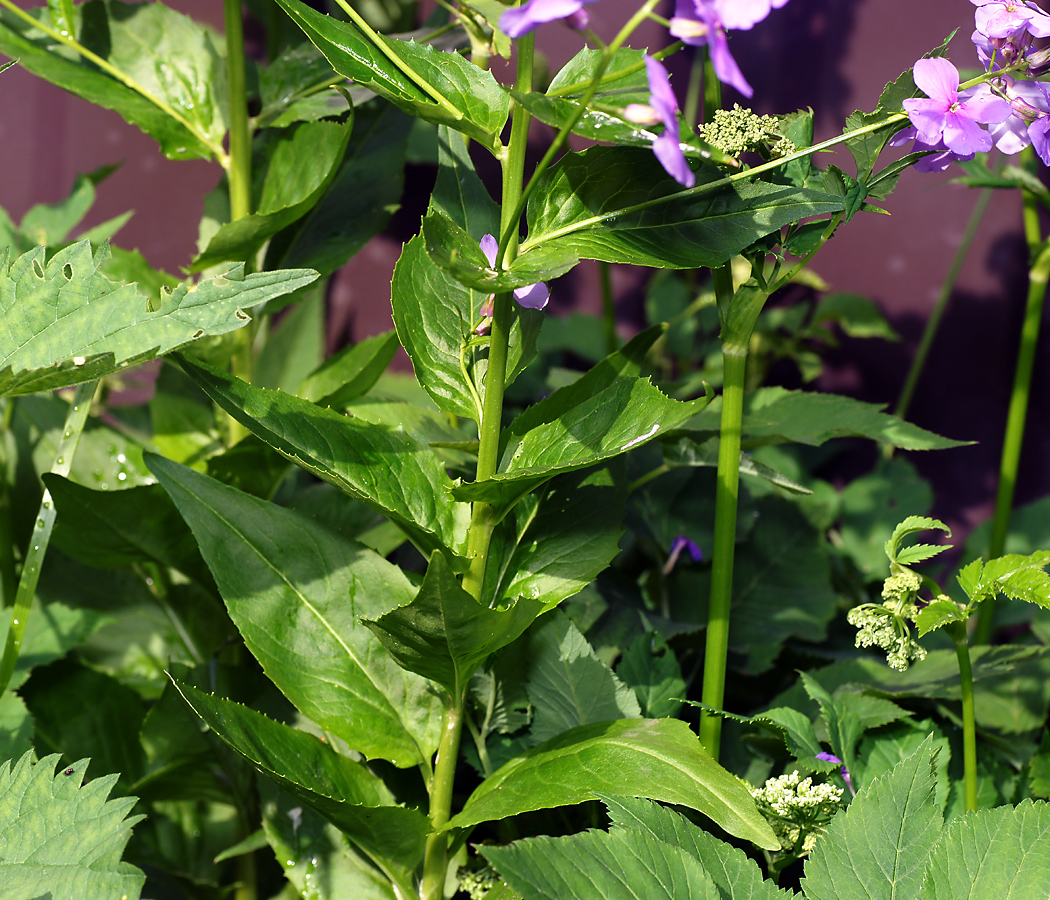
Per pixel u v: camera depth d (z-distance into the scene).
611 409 0.63
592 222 0.64
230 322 0.63
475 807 0.63
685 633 0.73
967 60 0.81
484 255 0.62
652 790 0.62
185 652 0.75
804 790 0.65
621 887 0.61
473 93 0.64
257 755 0.63
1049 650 0.71
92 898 0.62
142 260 0.73
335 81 0.72
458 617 0.61
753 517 0.79
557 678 0.68
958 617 0.64
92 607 0.75
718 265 0.64
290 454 0.63
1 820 0.63
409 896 0.66
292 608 0.66
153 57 0.73
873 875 0.63
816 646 0.77
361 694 0.66
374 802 0.65
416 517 0.65
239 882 0.72
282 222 0.70
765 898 0.62
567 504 0.67
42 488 0.77
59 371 0.62
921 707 0.71
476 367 0.66
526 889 0.60
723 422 0.67
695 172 0.64
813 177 0.66
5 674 0.67
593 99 0.62
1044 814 0.63
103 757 0.72
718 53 0.59
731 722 0.72
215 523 0.65
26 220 0.79
